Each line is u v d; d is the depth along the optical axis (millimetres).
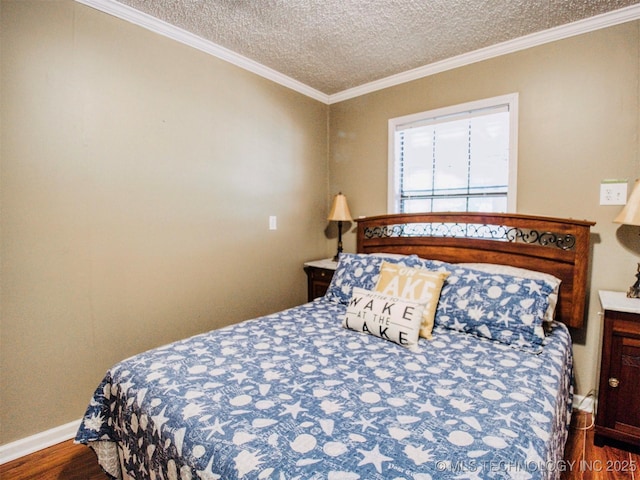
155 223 2094
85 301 1838
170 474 971
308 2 1804
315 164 3180
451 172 2562
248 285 2658
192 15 1952
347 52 2369
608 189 1953
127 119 1944
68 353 1796
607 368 1661
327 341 1615
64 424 1798
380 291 1906
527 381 1233
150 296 2092
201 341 1598
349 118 3115
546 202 2148
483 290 1746
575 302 1974
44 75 1654
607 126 1943
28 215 1639
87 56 1785
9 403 1636
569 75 2039
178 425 993
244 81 2535
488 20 1963
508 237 2223
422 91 2639
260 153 2688
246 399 1101
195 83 2244
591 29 1957
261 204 2721
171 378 1231
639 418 1603
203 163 2316
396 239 2711
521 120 2211
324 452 854
